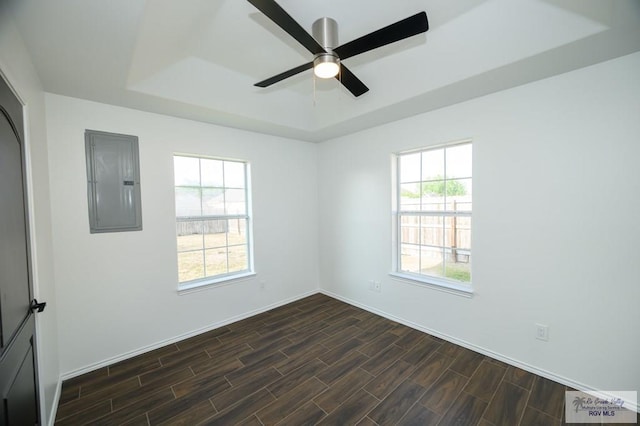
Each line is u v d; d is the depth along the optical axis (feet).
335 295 13.10
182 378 7.25
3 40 3.95
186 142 9.45
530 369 7.26
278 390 6.74
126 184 8.21
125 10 4.26
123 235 8.18
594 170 6.22
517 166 7.32
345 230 12.37
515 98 7.28
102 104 7.80
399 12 6.10
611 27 4.89
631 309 5.89
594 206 6.24
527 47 5.77
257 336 9.51
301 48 7.38
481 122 7.92
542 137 6.89
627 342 5.95
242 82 8.79
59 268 7.16
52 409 5.86
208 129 9.98
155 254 8.79
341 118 10.12
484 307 8.09
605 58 5.88
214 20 6.17
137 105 8.05
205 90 8.18
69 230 7.30
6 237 3.73
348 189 12.10
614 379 6.12
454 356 8.09
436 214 9.49
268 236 11.85
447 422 5.68
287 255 12.57
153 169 8.73
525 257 7.27
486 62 6.36
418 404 6.21
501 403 6.17
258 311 11.50
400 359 7.98
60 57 5.47
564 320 6.72
